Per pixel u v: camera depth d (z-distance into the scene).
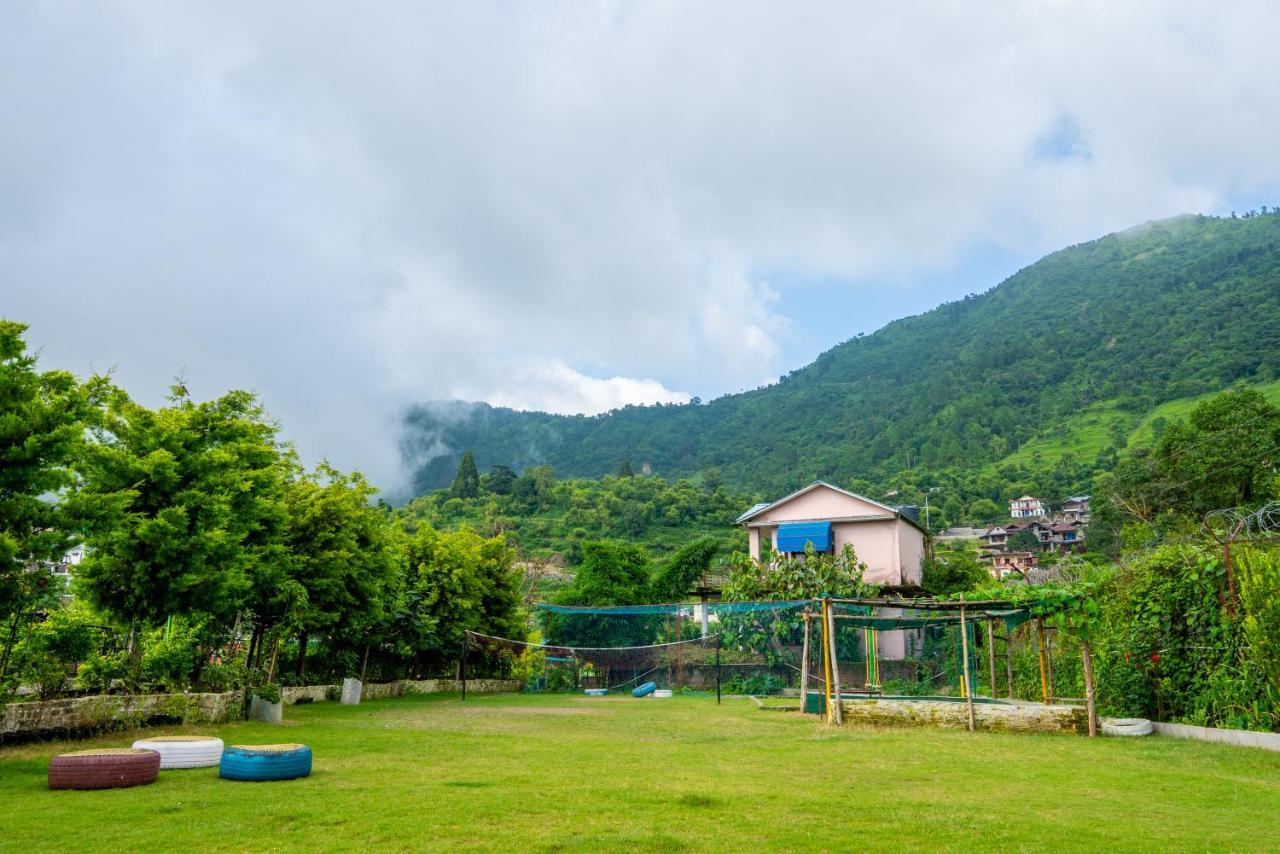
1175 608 14.73
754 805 7.86
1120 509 42.84
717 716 19.41
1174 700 14.84
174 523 14.47
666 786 8.95
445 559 30.06
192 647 16.83
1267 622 11.74
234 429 16.86
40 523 11.04
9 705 11.27
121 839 6.38
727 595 31.77
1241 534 14.11
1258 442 39.91
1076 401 150.88
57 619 14.62
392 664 29.33
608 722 17.75
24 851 6.02
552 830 6.70
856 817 7.32
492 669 35.12
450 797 8.12
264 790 8.55
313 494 21.78
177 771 9.98
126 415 15.38
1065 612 15.09
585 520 94.50
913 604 16.95
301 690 21.98
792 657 30.16
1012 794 8.67
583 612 30.39
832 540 37.75
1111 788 9.06
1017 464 132.62
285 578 19.09
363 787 8.77
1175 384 135.25
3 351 11.13
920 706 16.36
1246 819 7.38
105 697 12.86
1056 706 16.09
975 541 104.56
